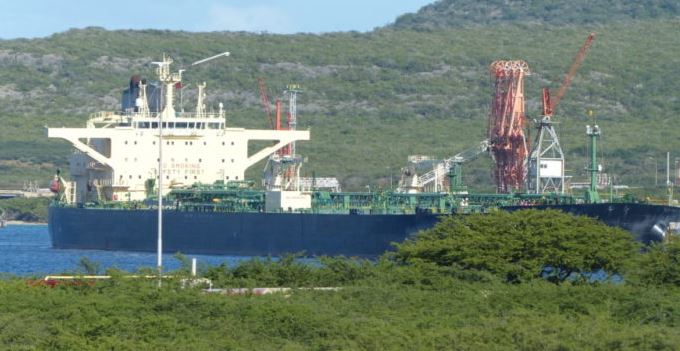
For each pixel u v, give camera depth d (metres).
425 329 181.12
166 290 198.50
